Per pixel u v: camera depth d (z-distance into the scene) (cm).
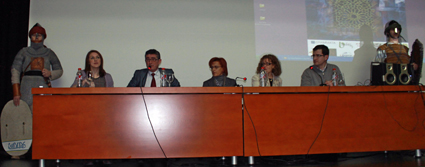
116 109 218
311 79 321
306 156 262
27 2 380
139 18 405
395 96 243
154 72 313
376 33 430
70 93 214
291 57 420
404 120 242
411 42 431
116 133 217
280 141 225
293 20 425
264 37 419
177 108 221
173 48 406
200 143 220
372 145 236
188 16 411
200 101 222
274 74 308
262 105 225
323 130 230
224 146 221
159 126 219
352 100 236
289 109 228
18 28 373
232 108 223
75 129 214
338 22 429
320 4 429
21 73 330
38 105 214
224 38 414
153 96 221
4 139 272
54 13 395
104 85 313
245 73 413
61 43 393
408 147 241
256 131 223
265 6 423
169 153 218
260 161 246
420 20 436
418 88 244
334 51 423
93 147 214
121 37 401
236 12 418
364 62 425
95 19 400
